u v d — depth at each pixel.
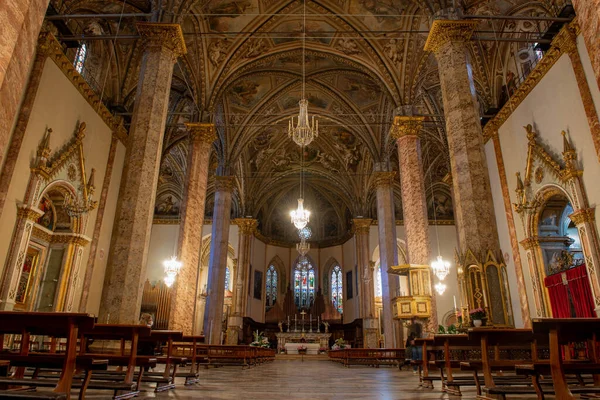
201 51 17.03
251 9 16.31
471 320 9.05
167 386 6.77
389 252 20.20
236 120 22.44
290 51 18.45
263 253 33.22
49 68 12.15
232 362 14.76
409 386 7.86
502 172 15.66
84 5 14.30
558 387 4.43
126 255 9.49
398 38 16.78
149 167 10.46
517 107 14.80
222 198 21.73
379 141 22.45
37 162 11.65
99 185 15.43
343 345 25.36
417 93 17.38
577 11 4.50
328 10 16.62
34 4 4.13
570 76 11.98
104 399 5.14
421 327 13.87
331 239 34.38
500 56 16.58
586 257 11.21
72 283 13.85
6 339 11.27
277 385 7.68
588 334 4.88
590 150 11.21
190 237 15.63
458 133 10.73
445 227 30.02
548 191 13.13
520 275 14.51
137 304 9.39
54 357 4.68
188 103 20.84
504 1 14.70
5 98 3.83
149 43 11.79
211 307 19.72
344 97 21.91
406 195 15.80
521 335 5.86
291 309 32.94
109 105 16.62
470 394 6.45
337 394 6.31
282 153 28.72
